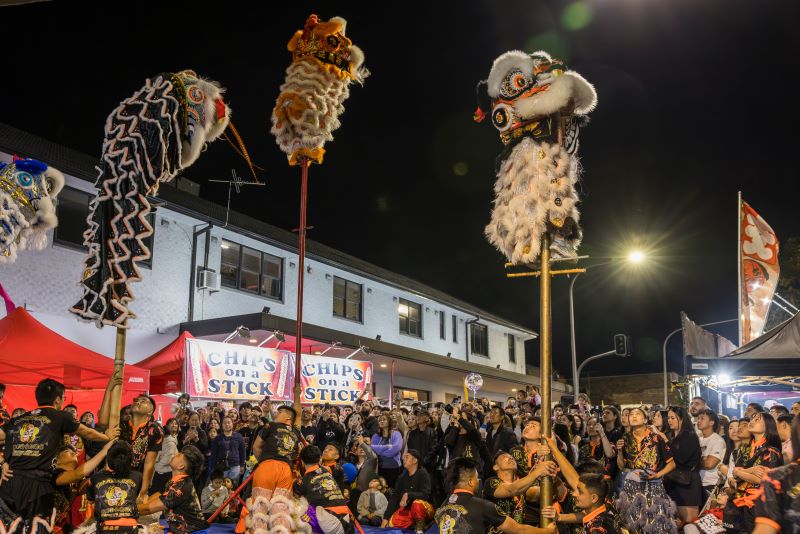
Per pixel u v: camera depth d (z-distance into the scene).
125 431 7.70
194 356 15.90
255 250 22.70
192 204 20.44
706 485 8.91
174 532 8.36
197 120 6.68
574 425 13.00
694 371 12.87
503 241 6.07
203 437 12.29
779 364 12.52
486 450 10.31
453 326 33.06
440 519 5.55
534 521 7.09
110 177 6.42
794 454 3.78
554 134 5.96
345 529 8.52
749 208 18.06
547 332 5.71
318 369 18.52
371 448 12.37
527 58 5.98
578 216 5.95
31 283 16.05
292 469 8.74
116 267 6.25
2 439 6.76
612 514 5.28
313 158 9.56
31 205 7.23
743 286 17.75
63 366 12.84
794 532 3.64
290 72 9.45
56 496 6.46
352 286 26.83
